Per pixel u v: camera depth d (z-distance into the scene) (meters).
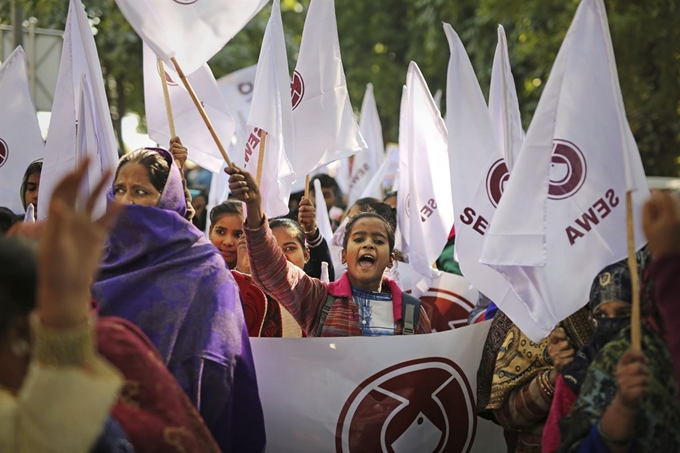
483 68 18.16
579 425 2.78
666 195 2.42
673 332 2.38
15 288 2.12
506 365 3.58
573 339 3.46
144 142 13.72
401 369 3.85
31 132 5.55
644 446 2.73
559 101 3.34
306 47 5.36
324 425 3.81
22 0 8.60
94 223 1.99
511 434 3.89
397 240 6.05
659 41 12.98
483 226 4.17
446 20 19.44
